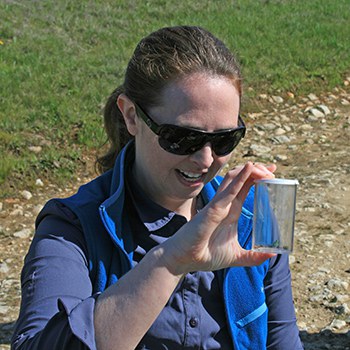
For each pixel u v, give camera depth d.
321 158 9.18
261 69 11.92
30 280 2.15
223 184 2.00
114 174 2.41
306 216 7.35
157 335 2.32
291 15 15.37
